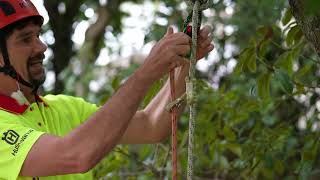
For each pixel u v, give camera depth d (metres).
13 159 1.96
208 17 4.33
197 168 3.29
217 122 3.11
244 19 4.14
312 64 2.71
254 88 2.86
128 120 1.90
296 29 2.48
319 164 3.36
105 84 4.46
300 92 2.70
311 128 3.03
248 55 2.59
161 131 2.37
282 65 2.60
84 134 1.89
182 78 2.23
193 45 1.93
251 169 2.91
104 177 3.15
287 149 3.02
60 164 1.91
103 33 5.18
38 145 1.95
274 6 3.40
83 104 2.44
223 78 4.24
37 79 2.18
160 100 2.39
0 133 2.01
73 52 5.68
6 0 2.10
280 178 3.43
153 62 1.87
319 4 1.18
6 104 2.14
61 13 5.64
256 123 3.22
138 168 3.31
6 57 2.10
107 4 5.15
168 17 4.44
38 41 2.16
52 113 2.30
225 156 3.57
